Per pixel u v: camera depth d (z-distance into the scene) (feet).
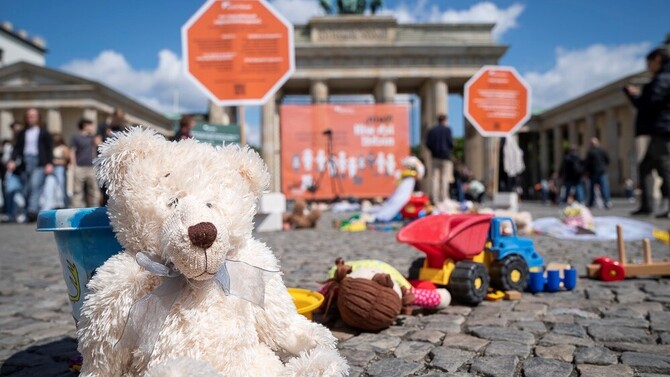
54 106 148.36
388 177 78.13
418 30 136.46
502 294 12.50
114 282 4.98
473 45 130.21
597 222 28.45
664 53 32.35
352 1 144.05
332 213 61.00
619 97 148.66
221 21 26.20
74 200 41.19
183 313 4.91
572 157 62.44
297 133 77.10
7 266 19.33
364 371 7.74
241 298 5.16
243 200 5.40
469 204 35.65
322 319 10.32
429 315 11.01
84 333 5.02
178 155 5.38
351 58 131.64
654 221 32.45
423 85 145.48
